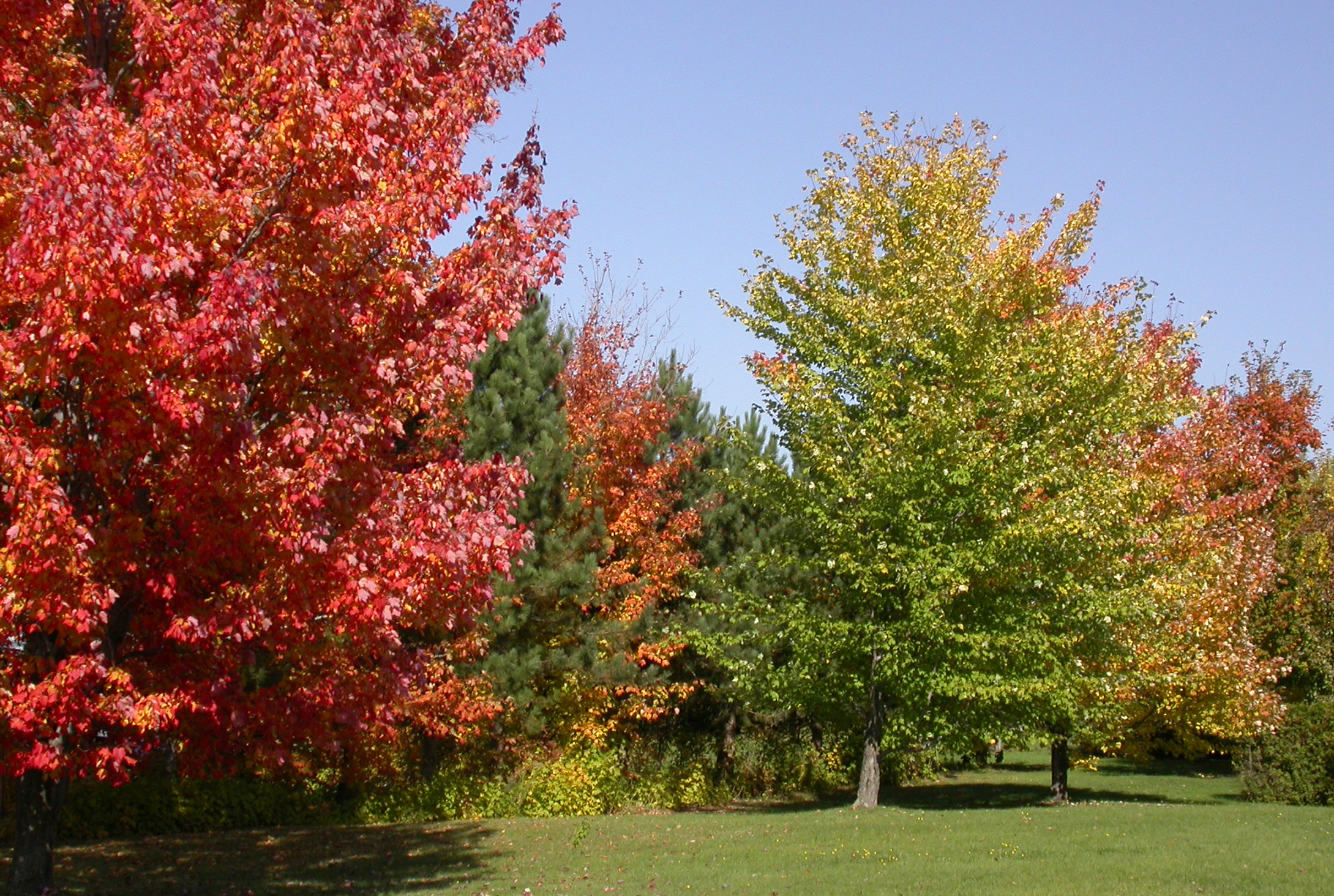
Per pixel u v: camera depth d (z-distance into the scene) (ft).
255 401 29.89
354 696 31.73
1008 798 73.36
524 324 67.36
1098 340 59.21
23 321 24.00
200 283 26.53
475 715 60.80
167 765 59.52
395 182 30.42
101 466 24.72
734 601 73.41
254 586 27.71
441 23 36.65
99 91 26.86
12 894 29.27
